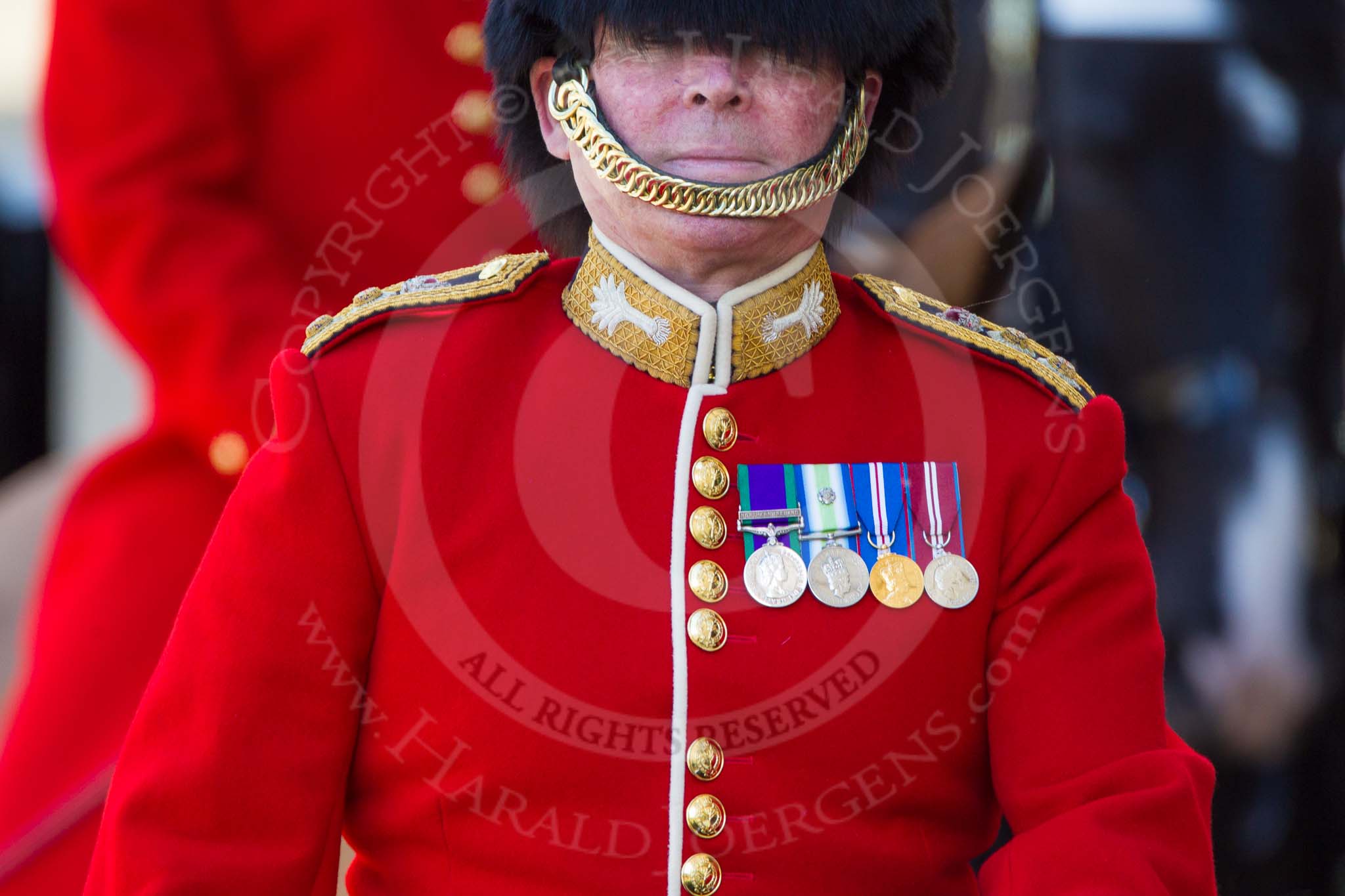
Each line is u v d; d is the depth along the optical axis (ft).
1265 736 42.93
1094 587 23.90
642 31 22.44
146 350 29.99
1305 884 43.75
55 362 68.33
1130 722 23.35
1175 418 42.19
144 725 22.80
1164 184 41.78
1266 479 42.34
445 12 31.63
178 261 30.12
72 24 31.22
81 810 28.22
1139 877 22.09
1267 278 42.11
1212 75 41.78
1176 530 42.39
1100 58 41.39
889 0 23.61
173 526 30.86
